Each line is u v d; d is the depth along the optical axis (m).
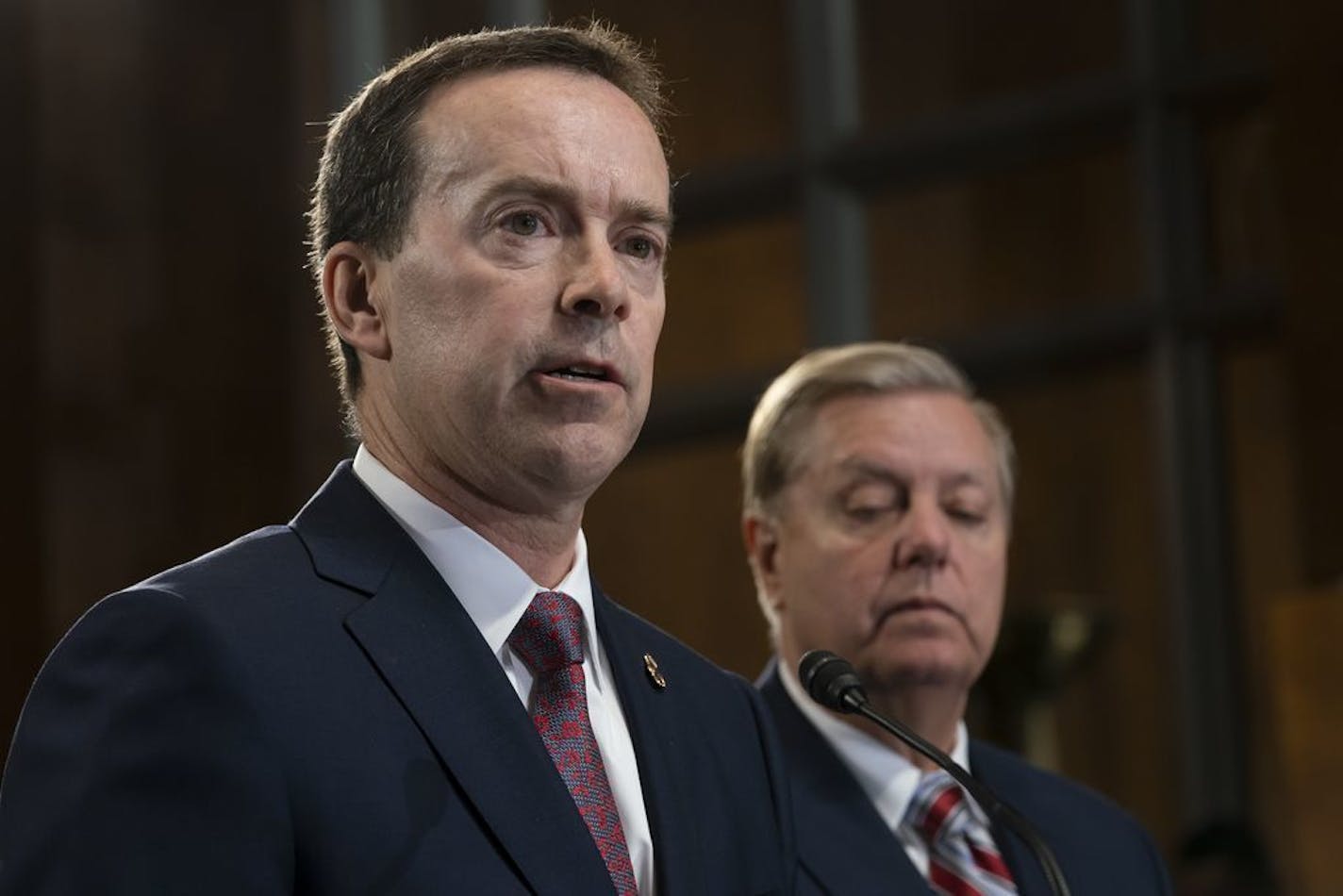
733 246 19.28
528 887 4.18
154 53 16.28
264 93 16.61
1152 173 17.98
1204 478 17.53
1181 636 17.30
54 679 4.17
